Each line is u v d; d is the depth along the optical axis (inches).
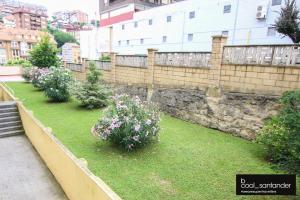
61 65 753.6
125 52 1187.9
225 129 308.5
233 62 293.9
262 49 264.5
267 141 217.6
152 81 419.8
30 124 290.0
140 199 163.0
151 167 210.2
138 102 269.0
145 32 1030.4
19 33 1989.4
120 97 274.8
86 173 139.7
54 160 205.6
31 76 669.9
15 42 1943.9
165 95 398.0
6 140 302.0
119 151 243.0
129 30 1136.2
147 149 249.6
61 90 476.1
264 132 229.3
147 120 245.6
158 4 1398.9
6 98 463.5
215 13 730.8
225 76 304.2
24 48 1982.0
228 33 703.7
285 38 585.3
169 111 393.1
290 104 178.9
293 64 242.4
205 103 331.9
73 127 316.8
